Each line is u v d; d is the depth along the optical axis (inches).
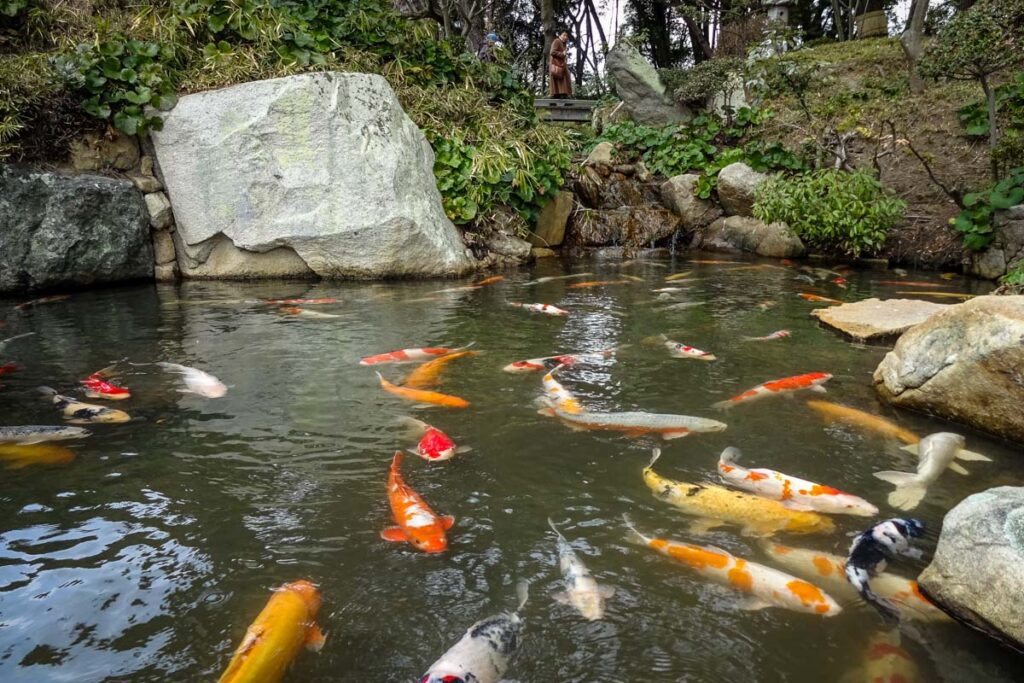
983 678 86.1
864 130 461.7
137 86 333.7
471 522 121.6
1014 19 331.6
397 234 343.0
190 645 91.8
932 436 152.4
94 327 252.2
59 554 110.9
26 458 144.0
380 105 353.4
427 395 179.3
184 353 219.6
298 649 89.6
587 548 113.7
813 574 106.4
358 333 244.7
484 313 276.8
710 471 141.2
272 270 353.7
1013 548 92.2
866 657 89.8
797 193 408.5
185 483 134.6
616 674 87.4
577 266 402.6
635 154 543.2
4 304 291.9
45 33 356.2
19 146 305.0
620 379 196.7
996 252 341.4
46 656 89.2
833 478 138.5
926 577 100.9
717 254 449.1
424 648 91.6
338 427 162.1
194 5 383.2
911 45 509.4
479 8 845.8
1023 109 390.0
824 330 250.4
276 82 333.1
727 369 205.6
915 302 271.9
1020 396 148.3
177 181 343.0
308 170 337.7
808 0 952.9
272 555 111.4
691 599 101.2
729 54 779.4
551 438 156.4
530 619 96.8
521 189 420.2
